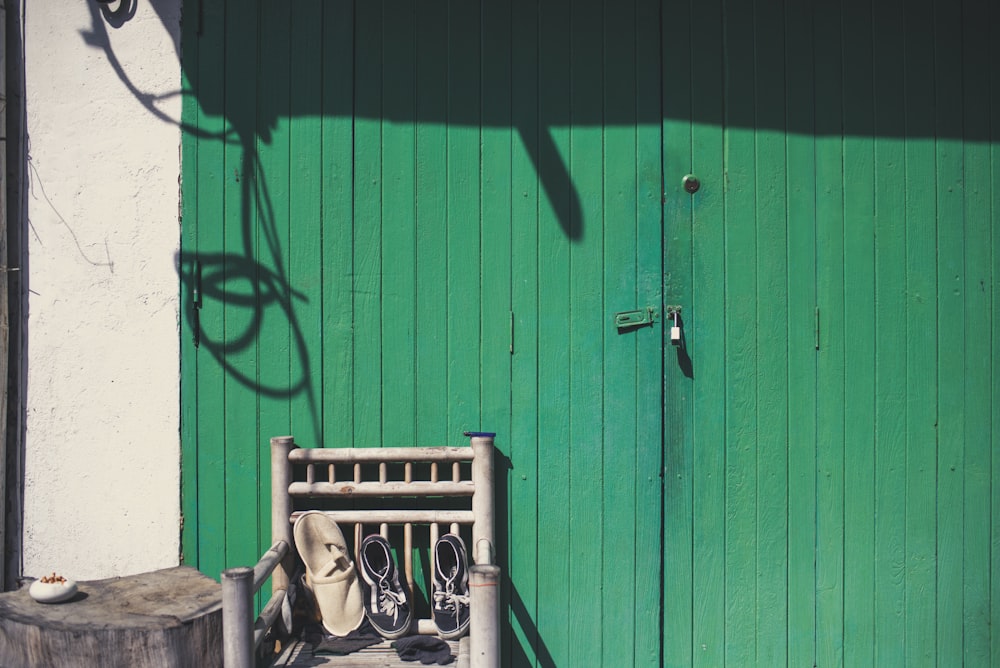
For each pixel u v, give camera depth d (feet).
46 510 10.36
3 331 10.24
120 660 7.90
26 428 10.39
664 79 10.45
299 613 9.94
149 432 10.35
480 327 10.46
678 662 10.47
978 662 10.50
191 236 10.38
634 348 10.45
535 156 10.46
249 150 10.39
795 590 10.50
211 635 8.28
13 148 10.36
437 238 10.46
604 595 10.47
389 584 9.79
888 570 10.54
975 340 10.47
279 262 10.42
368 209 10.44
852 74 10.53
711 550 10.49
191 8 10.34
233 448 10.41
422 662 9.19
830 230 10.53
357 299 10.45
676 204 10.46
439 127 10.45
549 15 10.46
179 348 10.39
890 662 10.55
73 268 10.35
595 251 10.46
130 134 10.36
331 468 10.14
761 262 10.49
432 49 10.44
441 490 10.07
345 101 10.43
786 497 10.50
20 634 8.02
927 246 10.46
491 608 8.02
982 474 10.48
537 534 10.46
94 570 10.35
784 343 10.50
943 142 10.47
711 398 10.48
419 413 10.46
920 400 10.54
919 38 10.56
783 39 10.50
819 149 10.52
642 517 10.45
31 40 10.34
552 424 10.47
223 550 10.39
